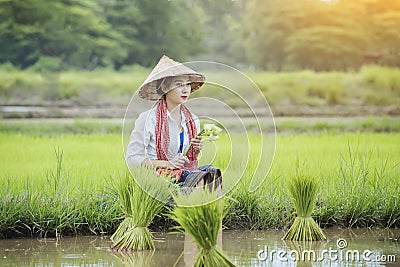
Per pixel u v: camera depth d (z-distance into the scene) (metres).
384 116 24.27
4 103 28.94
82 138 17.67
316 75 31.80
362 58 36.59
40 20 35.19
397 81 29.84
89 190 9.51
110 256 7.70
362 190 9.95
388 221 9.67
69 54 35.81
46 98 30.81
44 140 17.00
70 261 7.44
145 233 8.10
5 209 8.88
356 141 17.17
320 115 26.64
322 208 9.63
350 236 9.00
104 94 32.00
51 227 8.85
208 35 39.22
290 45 37.72
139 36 38.00
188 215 6.46
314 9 37.75
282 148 15.14
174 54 38.19
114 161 12.67
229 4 39.38
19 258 7.58
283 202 9.70
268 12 38.81
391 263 7.38
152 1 37.78
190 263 7.19
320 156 13.59
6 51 34.41
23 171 11.74
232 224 9.52
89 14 36.06
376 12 36.78
